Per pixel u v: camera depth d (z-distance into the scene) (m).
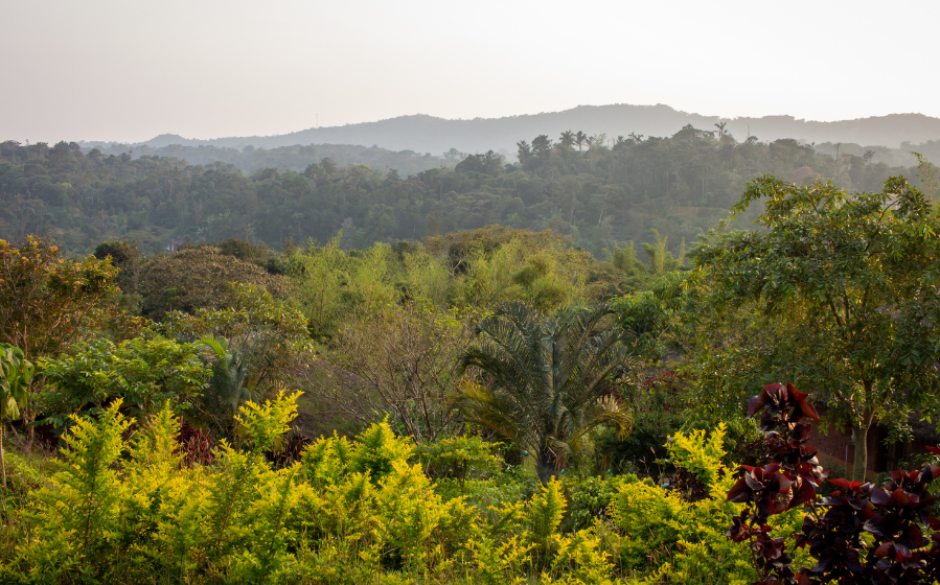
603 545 4.81
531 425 9.97
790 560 2.30
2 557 3.33
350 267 26.94
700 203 112.75
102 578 3.27
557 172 131.00
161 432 4.18
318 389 12.25
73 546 3.24
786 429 2.30
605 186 118.44
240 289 13.83
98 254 28.77
